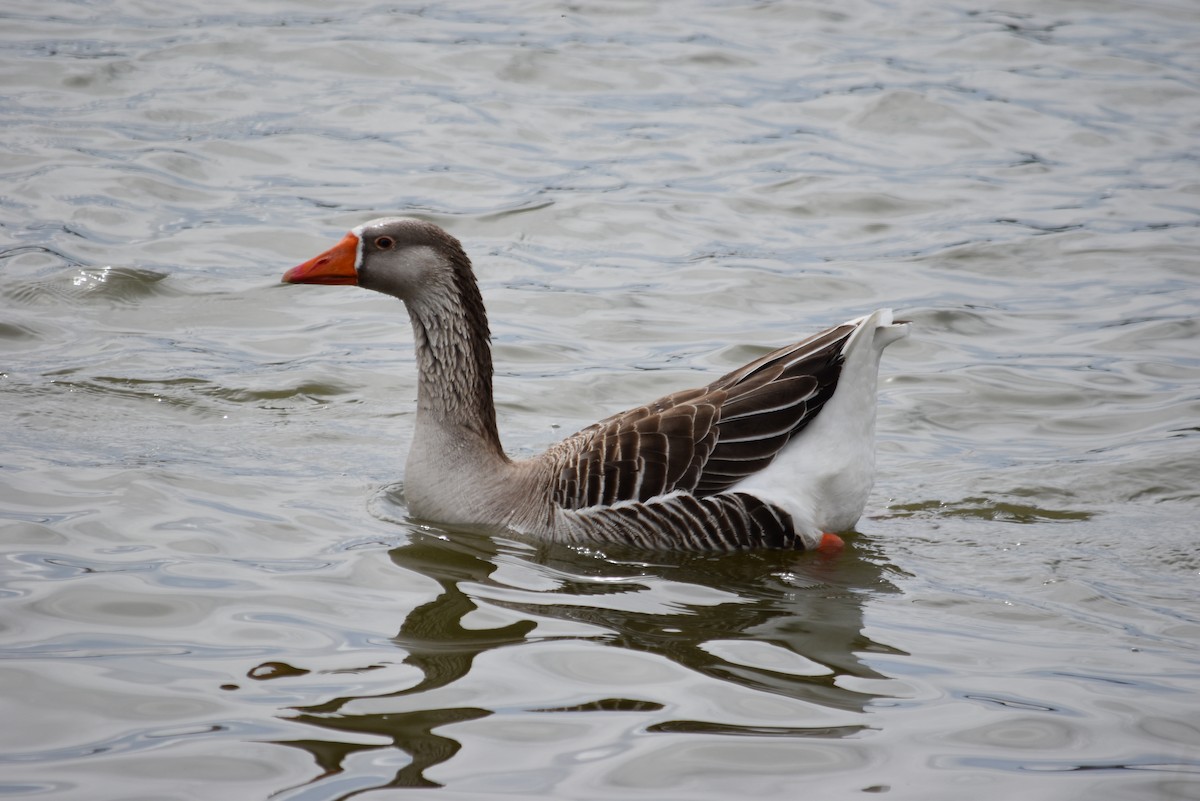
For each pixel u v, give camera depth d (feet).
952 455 47.09
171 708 27.89
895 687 30.17
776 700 29.35
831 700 29.45
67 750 26.14
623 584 36.42
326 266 41.29
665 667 30.89
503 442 47.26
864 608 35.01
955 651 32.30
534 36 93.66
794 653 31.94
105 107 78.13
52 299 56.80
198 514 38.83
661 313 59.06
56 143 72.64
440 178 71.77
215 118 77.66
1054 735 27.99
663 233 67.00
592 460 39.63
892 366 54.85
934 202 71.15
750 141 78.18
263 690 28.81
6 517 37.35
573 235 66.59
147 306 57.41
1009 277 63.26
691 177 73.72
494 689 29.35
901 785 25.88
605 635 32.65
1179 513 41.96
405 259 40.83
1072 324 58.34
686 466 39.01
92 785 24.99
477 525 40.47
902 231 67.97
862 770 26.40
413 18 96.22
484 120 79.82
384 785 25.32
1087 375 53.36
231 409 48.55
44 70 82.69
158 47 87.97
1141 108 84.02
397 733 27.27
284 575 35.17
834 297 60.95
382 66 86.89
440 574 36.27
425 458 41.19
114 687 28.60
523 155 75.46
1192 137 79.66
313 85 83.61
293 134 76.28
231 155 73.10
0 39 87.97
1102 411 50.34
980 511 42.47
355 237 41.19
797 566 38.14
